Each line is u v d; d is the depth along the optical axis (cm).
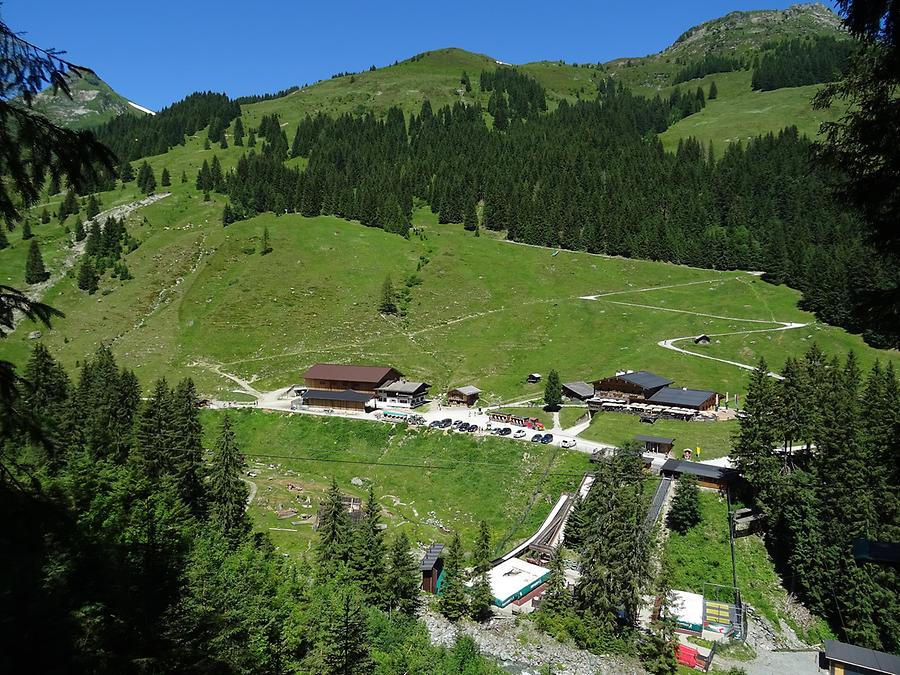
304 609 4897
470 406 12850
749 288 18288
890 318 1725
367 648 4106
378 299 17975
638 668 5659
